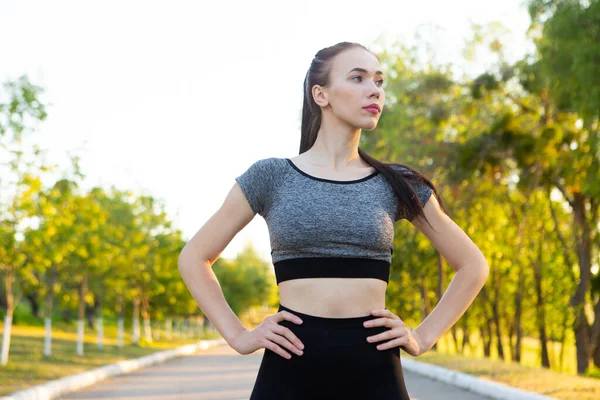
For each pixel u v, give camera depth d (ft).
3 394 40.24
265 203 9.26
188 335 239.50
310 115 9.64
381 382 8.80
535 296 134.41
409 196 9.21
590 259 97.45
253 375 62.85
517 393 39.99
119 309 117.50
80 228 67.97
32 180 55.16
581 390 41.37
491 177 99.91
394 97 101.19
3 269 59.36
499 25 95.04
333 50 9.43
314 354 8.74
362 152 9.50
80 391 48.88
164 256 138.41
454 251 9.71
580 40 59.88
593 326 98.99
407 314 135.74
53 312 196.65
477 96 94.94
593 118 63.31
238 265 369.30
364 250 8.92
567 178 88.33
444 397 43.37
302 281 8.91
